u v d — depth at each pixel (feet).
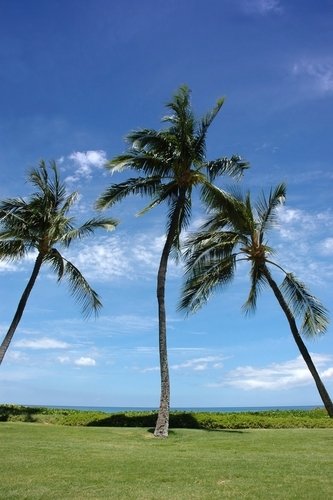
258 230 89.25
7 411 92.99
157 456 47.88
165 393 68.80
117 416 84.79
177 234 82.33
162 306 72.43
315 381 85.66
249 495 30.73
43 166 90.38
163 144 75.36
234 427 78.79
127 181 77.10
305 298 85.76
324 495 30.53
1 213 85.81
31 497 30.14
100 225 90.74
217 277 86.63
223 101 76.33
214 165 75.97
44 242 88.63
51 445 55.31
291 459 46.01
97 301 93.81
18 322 85.87
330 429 76.33
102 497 30.45
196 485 34.09
